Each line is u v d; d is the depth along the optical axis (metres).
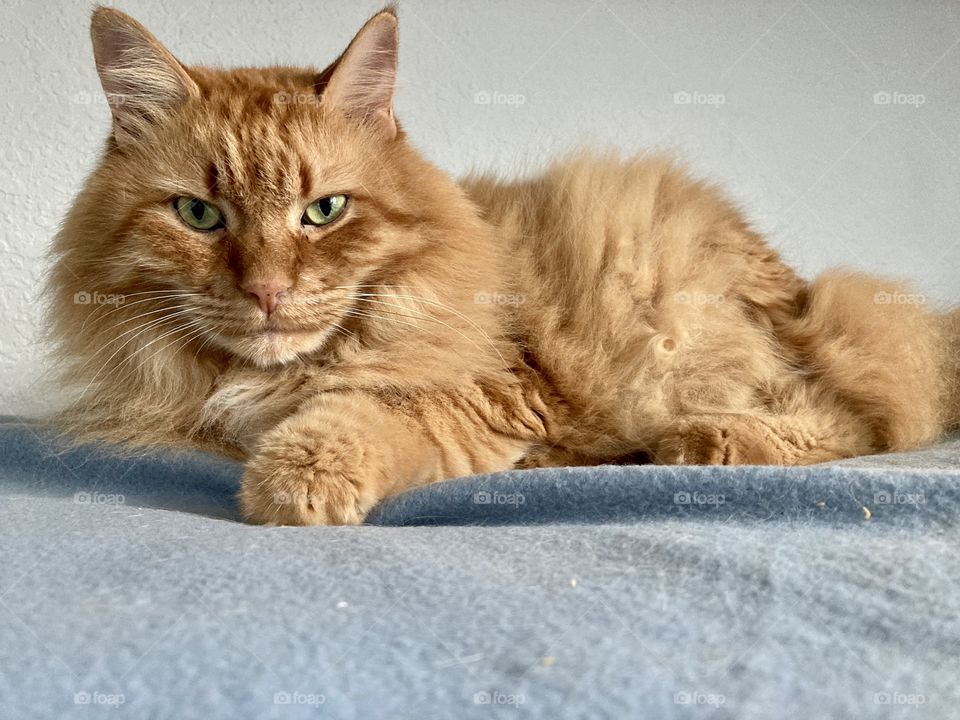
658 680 0.15
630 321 0.34
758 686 0.15
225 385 0.31
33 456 0.30
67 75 0.48
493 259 0.33
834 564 0.18
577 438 0.33
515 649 0.16
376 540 0.21
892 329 0.36
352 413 0.28
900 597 0.17
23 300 0.48
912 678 0.15
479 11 0.50
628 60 0.50
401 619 0.17
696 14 0.50
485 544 0.21
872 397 0.34
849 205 0.51
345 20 0.49
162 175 0.29
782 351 0.36
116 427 0.31
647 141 0.50
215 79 0.31
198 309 0.29
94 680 0.15
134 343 0.30
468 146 0.50
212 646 0.16
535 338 0.33
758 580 0.18
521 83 0.50
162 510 0.25
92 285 0.30
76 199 0.32
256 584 0.18
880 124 0.51
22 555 0.20
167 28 0.48
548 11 0.50
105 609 0.17
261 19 0.49
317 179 0.29
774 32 0.50
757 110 0.51
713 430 0.31
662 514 0.23
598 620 0.16
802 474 0.23
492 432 0.32
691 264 0.35
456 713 0.14
